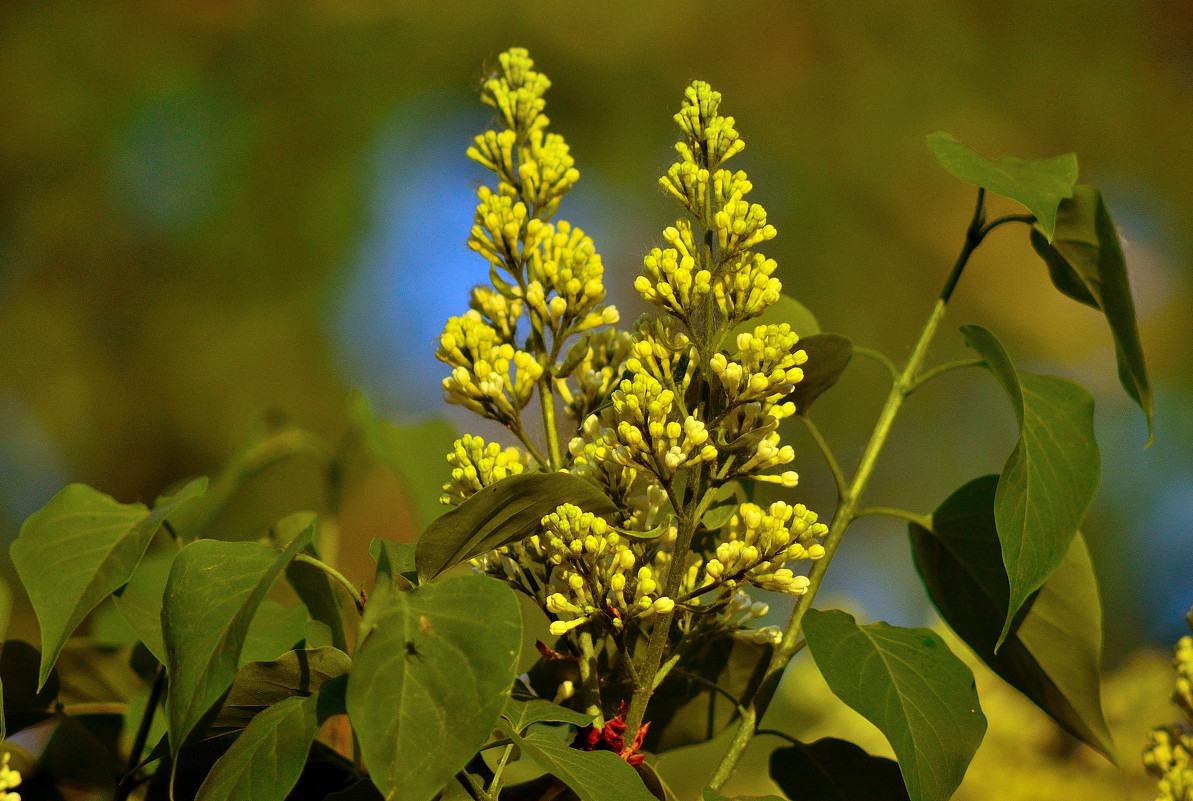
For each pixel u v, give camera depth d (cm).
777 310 158
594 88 714
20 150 692
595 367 154
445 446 173
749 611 151
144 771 155
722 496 153
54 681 157
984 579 156
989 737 226
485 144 153
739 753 152
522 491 146
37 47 700
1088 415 152
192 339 681
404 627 144
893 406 156
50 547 152
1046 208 152
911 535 157
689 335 149
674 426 147
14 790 159
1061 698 156
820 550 148
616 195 696
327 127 709
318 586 156
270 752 146
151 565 158
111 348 689
